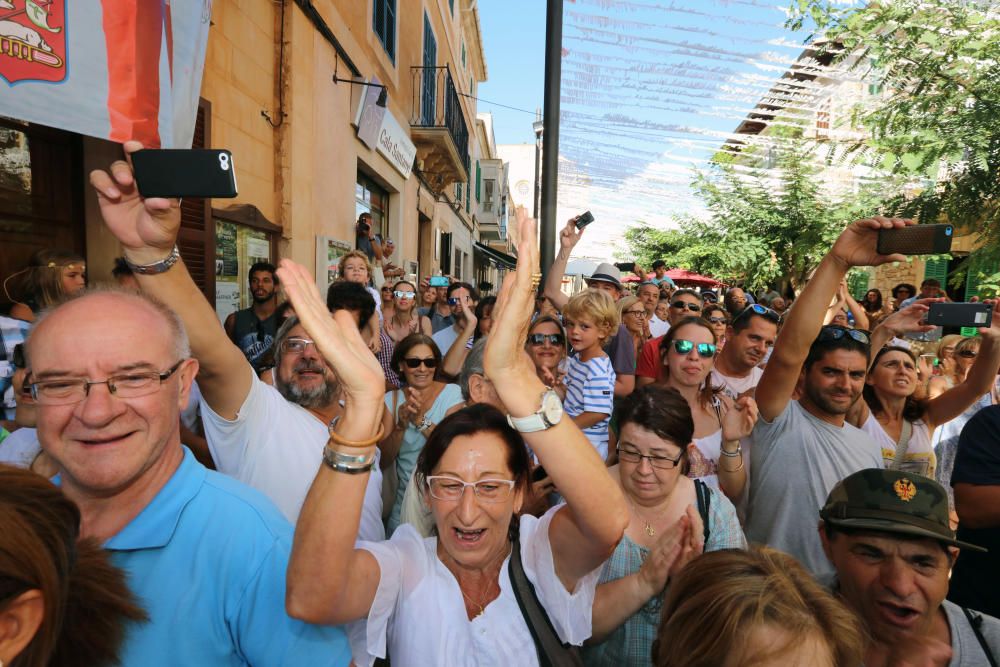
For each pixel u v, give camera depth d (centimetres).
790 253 1030
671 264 1667
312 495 106
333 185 694
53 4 232
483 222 2812
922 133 505
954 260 1026
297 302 106
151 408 112
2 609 71
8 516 72
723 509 188
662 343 286
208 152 118
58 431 108
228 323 456
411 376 266
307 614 107
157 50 290
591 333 318
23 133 304
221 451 179
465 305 369
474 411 143
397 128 974
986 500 198
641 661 168
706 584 108
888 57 469
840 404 217
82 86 247
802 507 217
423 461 143
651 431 179
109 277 344
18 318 258
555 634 135
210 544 117
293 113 566
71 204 332
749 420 228
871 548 137
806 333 206
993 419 202
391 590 129
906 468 266
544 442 116
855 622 104
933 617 135
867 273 1305
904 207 572
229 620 116
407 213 1202
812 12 427
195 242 421
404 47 1093
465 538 136
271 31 547
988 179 497
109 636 96
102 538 115
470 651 129
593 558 129
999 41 458
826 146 644
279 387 212
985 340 248
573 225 359
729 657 99
